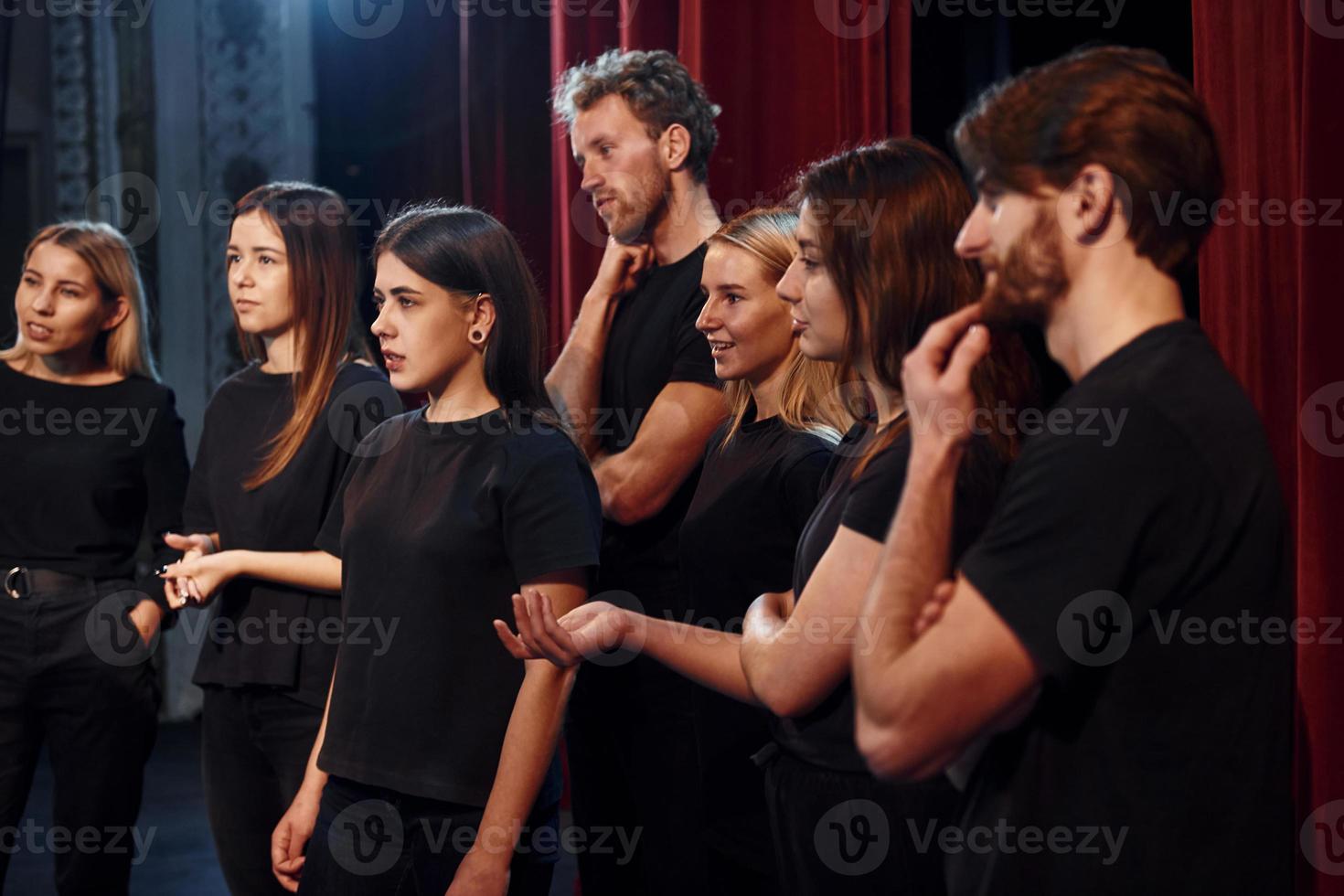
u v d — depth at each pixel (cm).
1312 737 199
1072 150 129
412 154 643
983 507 157
